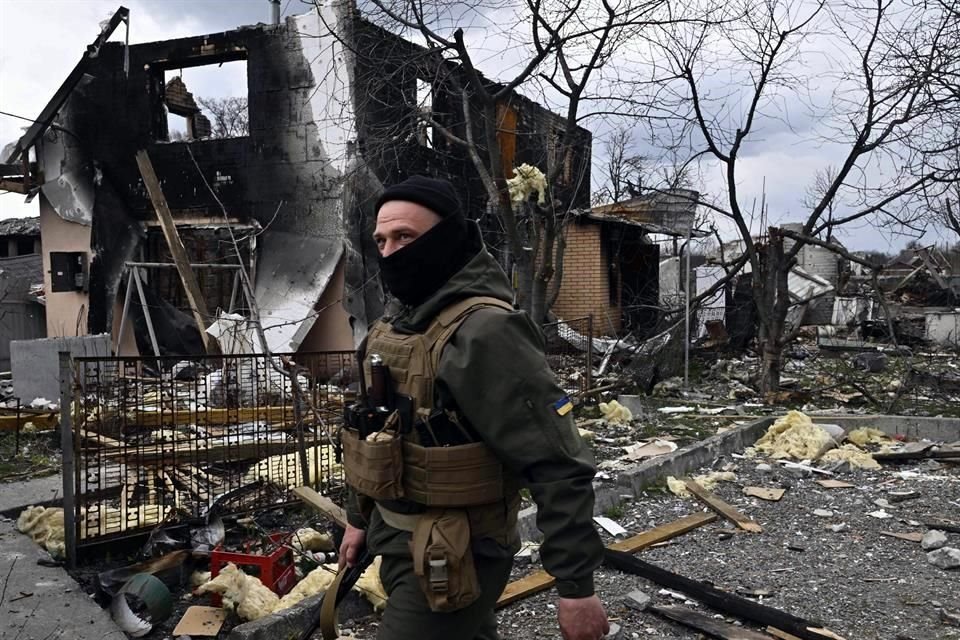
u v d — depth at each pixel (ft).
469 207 45.29
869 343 63.57
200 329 38.75
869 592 13.02
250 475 16.40
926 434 26.40
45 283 45.93
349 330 39.63
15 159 44.34
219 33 40.73
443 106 42.47
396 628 5.95
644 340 43.93
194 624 10.73
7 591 11.43
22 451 22.21
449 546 5.60
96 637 10.03
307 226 39.73
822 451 23.31
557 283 29.63
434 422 5.76
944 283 96.78
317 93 38.65
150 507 14.52
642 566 13.55
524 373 5.54
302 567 13.19
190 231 43.42
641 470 19.47
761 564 14.42
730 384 39.60
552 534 5.47
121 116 43.04
